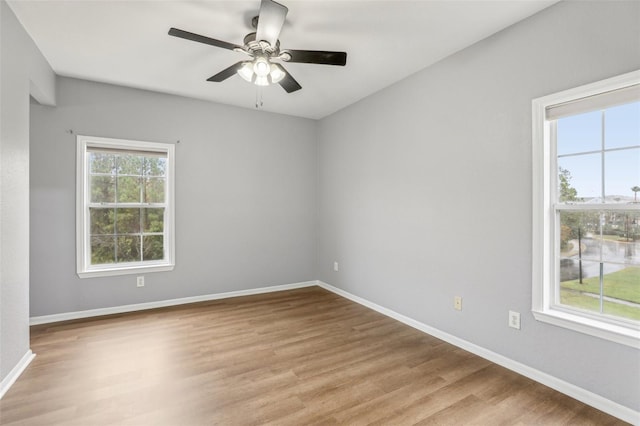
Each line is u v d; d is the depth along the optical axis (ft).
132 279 12.07
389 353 8.72
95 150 11.51
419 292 10.41
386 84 11.51
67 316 11.05
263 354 8.63
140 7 7.21
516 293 7.73
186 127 12.98
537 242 7.29
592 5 6.39
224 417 6.06
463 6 7.09
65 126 10.97
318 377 7.48
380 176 12.05
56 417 5.99
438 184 9.72
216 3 7.07
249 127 14.37
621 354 6.05
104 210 11.84
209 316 11.52
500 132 8.04
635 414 5.88
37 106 10.59
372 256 12.48
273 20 6.38
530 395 6.79
